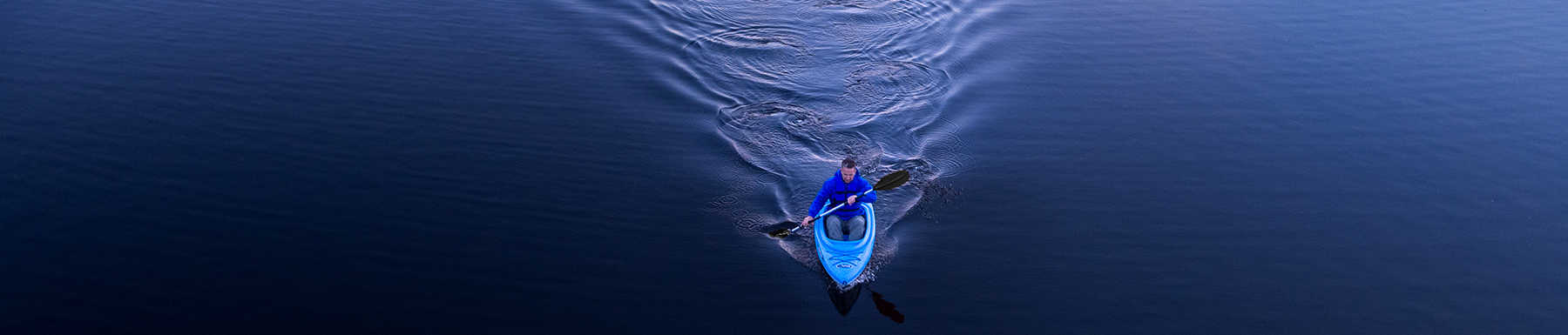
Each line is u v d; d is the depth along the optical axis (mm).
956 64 16375
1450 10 19250
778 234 11516
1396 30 18219
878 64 16250
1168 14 18953
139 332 9289
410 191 11938
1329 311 10219
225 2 17938
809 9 18297
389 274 10352
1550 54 17203
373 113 13875
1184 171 13062
